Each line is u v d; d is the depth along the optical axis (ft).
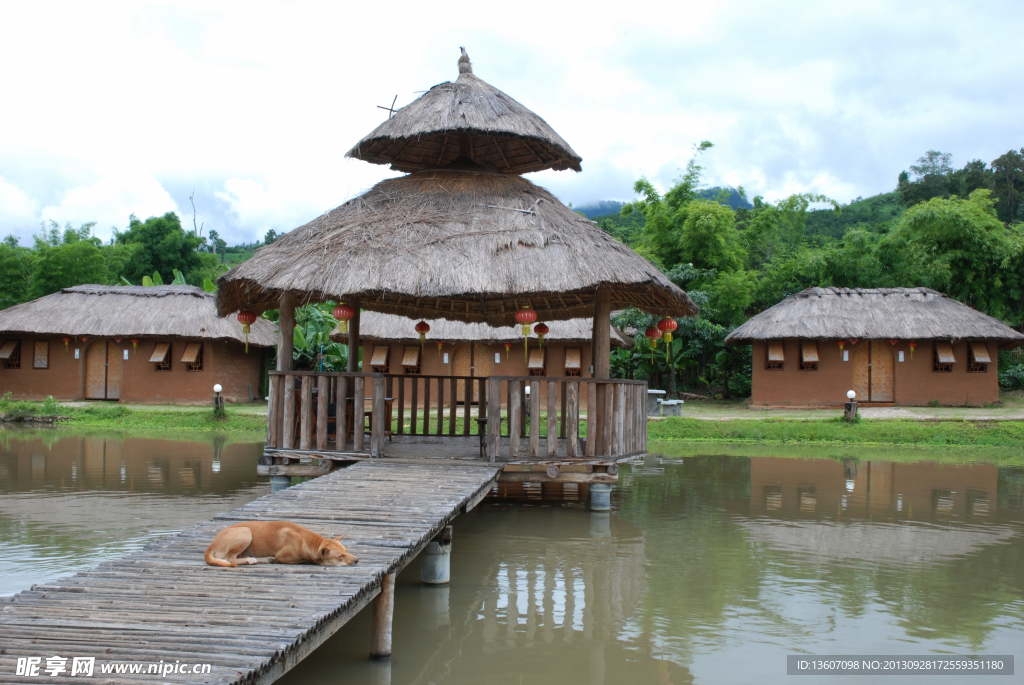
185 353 69.82
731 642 16.21
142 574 13.42
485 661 15.08
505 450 28.58
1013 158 118.93
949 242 77.10
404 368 69.36
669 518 28.73
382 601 14.88
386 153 32.78
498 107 30.58
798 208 89.61
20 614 11.27
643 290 27.96
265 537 14.48
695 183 88.38
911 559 22.81
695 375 82.94
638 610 18.12
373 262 25.88
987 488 36.04
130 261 114.42
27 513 27.58
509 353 68.33
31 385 72.69
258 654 9.87
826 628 17.01
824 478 39.04
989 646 15.96
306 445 27.89
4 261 90.68
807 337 64.08
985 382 64.54
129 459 42.75
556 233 27.43
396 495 20.51
